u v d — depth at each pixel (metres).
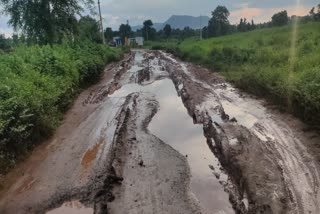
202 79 17.36
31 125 8.61
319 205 5.43
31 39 21.83
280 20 54.34
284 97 10.31
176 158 7.79
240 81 14.41
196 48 30.84
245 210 5.46
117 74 21.36
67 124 10.73
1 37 32.53
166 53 42.31
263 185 5.92
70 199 6.23
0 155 7.39
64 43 22.61
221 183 6.57
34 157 8.22
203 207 5.80
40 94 10.24
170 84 17.52
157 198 6.12
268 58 16.73
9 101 8.57
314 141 7.79
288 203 5.45
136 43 77.50
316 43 18.17
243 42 28.27
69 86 13.50
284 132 8.55
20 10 21.23
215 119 9.90
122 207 5.88
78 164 7.61
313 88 9.11
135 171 7.19
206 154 8.02
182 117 11.19
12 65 12.24
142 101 13.37
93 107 12.81
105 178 6.73
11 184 6.91
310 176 6.33
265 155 7.11
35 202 6.18
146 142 8.83
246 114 10.47
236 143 7.77
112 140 8.86
